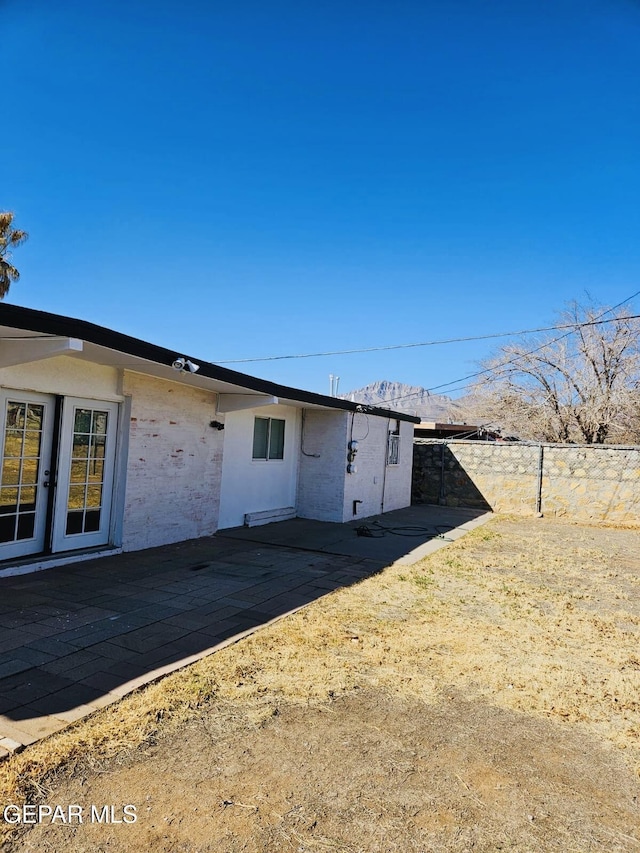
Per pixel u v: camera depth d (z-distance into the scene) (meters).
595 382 25.28
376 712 3.64
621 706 3.87
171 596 6.05
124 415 8.13
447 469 17.28
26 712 3.40
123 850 2.34
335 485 12.64
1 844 2.34
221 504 10.59
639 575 8.23
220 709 3.58
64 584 6.33
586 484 15.23
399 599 6.34
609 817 2.71
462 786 2.90
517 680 4.21
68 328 5.33
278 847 2.40
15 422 6.75
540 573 8.12
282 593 6.38
